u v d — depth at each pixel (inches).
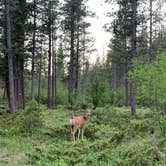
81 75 3280.0
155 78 848.9
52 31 1770.4
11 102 1266.0
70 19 1911.9
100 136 774.5
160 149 520.7
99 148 597.6
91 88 1434.5
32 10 1589.6
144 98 917.8
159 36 1673.2
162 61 861.8
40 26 1660.9
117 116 1125.1
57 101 2183.8
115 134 676.1
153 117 838.5
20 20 1523.1
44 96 2311.8
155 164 479.2
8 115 1090.1
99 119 1030.4
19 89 1683.1
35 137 784.3
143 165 487.2
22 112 885.8
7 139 745.0
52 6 1662.2
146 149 508.4
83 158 534.9
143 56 1444.4
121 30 1418.6
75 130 771.4
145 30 1422.2
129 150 524.7
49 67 1766.7
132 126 829.8
